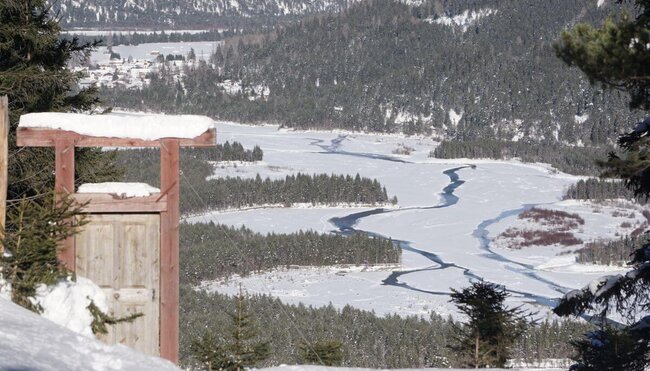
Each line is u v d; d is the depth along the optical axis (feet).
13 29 80.38
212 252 532.73
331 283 510.17
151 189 54.08
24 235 45.96
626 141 65.77
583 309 72.54
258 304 361.51
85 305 47.60
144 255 52.85
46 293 46.39
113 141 52.70
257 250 547.49
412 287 489.67
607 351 71.46
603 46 48.03
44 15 85.66
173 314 52.70
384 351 328.70
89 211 51.98
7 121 48.93
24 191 79.71
